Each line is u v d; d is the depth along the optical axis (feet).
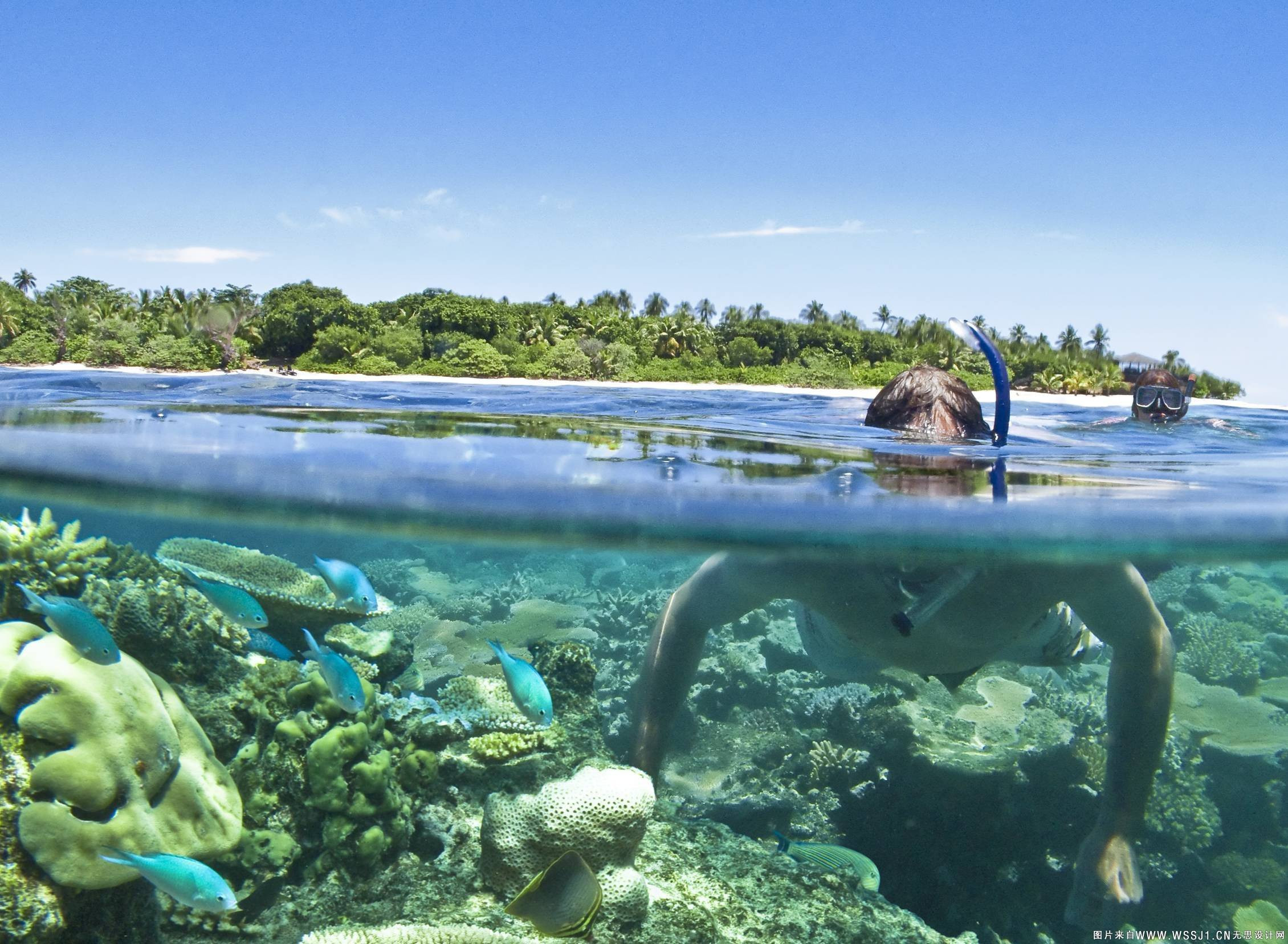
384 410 23.99
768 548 13.78
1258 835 23.36
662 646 15.65
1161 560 17.60
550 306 203.51
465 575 29.78
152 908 11.47
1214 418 27.84
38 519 19.10
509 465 14.08
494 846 12.55
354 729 13.17
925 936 13.00
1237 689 28.91
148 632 14.32
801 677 24.91
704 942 11.84
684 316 202.80
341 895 12.62
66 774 10.60
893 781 20.31
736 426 21.58
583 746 16.29
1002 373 16.52
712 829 15.01
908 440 17.79
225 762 14.38
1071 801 20.38
